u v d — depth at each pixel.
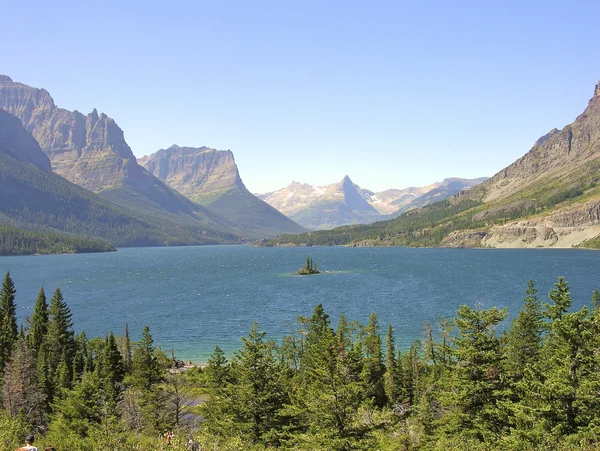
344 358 47.41
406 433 49.12
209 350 112.12
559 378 39.22
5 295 109.19
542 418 38.97
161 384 74.06
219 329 132.88
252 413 50.31
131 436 48.38
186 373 90.12
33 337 98.00
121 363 85.06
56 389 76.69
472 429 43.53
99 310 165.62
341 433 43.62
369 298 175.88
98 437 47.53
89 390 63.81
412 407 64.19
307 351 83.75
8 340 91.62
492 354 43.50
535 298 71.75
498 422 43.09
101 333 131.38
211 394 64.12
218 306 169.88
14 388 69.62
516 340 64.88
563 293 46.19
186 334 128.12
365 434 44.78
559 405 38.88
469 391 43.59
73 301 186.00
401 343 107.44
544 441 36.66
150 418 59.50
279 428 50.34
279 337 119.12
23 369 74.12
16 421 50.19
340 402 43.84
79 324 143.25
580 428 37.22
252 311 158.25
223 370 73.50
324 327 86.94
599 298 93.50
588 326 39.81
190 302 180.75
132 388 74.06
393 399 74.56
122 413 61.62
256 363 52.50
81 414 61.22
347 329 94.38
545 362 49.44
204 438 42.81
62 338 96.69
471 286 195.50
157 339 123.31
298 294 194.50
